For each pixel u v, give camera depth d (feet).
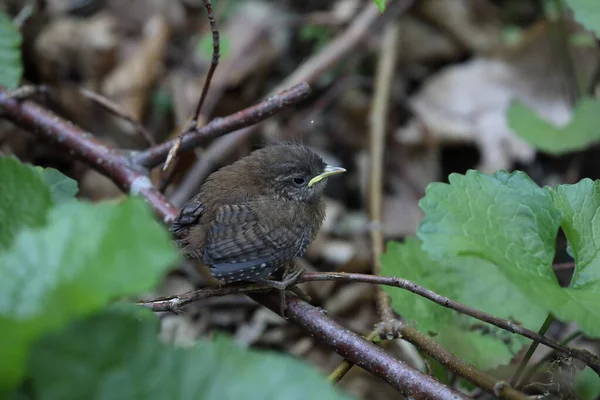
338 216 37.99
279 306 21.15
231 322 31.71
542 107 41.37
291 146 25.66
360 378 29.45
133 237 10.75
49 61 38.78
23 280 10.65
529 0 46.09
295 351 31.01
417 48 44.65
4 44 27.02
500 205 17.13
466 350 21.48
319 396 11.08
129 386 10.87
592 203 17.92
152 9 43.57
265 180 23.73
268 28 43.09
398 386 18.57
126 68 39.88
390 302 23.41
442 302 18.37
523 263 16.30
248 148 38.58
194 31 43.45
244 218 22.34
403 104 42.68
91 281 10.44
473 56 44.52
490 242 16.44
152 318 14.07
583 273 17.03
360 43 42.11
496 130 40.42
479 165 40.60
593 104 34.78
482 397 23.63
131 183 25.63
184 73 41.22
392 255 22.80
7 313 10.49
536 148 37.04
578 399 20.92
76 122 38.50
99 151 26.32
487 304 22.12
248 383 11.14
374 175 35.60
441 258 15.94
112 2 43.34
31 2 37.68
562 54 40.16
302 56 44.39
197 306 31.40
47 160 35.68
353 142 41.55
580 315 14.32
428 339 19.48
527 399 16.51
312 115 41.09
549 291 14.94
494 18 45.32
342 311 32.63
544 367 23.54
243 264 21.35
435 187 17.16
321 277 20.56
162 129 39.58
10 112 27.12
